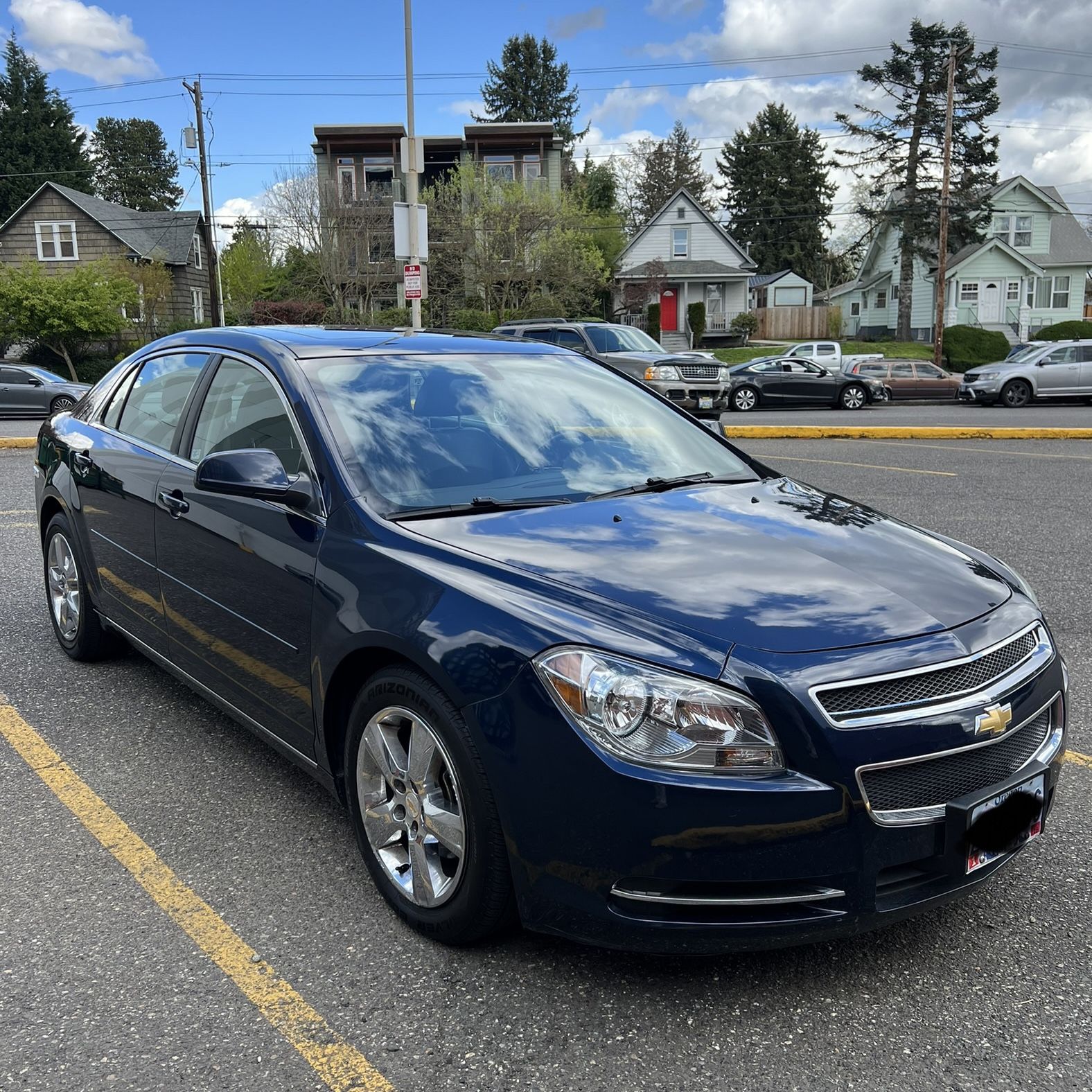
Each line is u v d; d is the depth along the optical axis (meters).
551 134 44.12
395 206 18.17
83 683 4.60
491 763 2.34
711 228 52.12
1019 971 2.51
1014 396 25.75
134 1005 2.38
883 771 2.24
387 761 2.71
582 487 3.24
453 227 38.28
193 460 3.65
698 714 2.19
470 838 2.42
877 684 2.28
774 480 3.64
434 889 2.57
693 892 2.21
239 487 2.94
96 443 4.38
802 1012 2.35
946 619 2.50
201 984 2.46
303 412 3.18
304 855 3.09
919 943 2.63
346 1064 2.18
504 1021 2.32
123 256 41.97
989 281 49.81
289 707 3.07
